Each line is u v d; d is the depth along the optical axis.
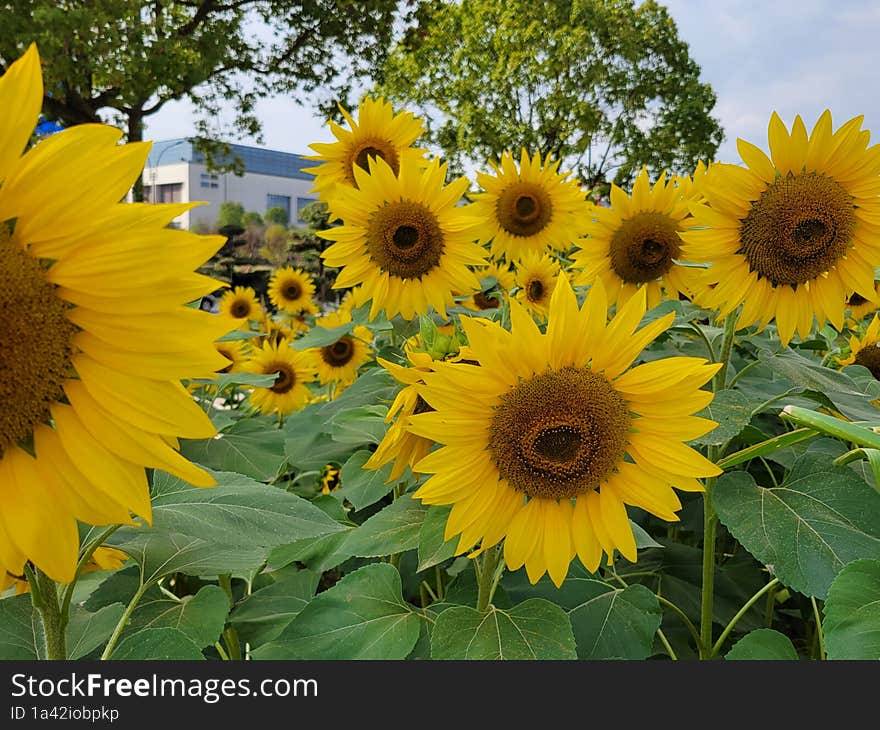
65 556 1.20
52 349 1.20
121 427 1.20
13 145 1.14
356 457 2.50
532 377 1.64
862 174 2.47
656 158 28.53
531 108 28.38
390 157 4.35
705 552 2.25
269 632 2.35
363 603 1.93
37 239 1.19
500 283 5.16
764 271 2.55
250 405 5.19
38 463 1.22
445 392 1.63
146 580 1.77
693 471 1.62
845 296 2.60
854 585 1.38
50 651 1.55
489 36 28.59
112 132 1.19
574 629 2.14
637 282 3.69
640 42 28.66
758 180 2.50
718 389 2.62
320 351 5.32
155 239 1.15
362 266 3.61
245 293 7.57
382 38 24.28
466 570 2.39
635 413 1.68
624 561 3.01
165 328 1.18
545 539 1.69
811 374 2.36
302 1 22.97
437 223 3.55
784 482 2.05
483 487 1.68
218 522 1.55
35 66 1.14
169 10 21.38
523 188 5.06
